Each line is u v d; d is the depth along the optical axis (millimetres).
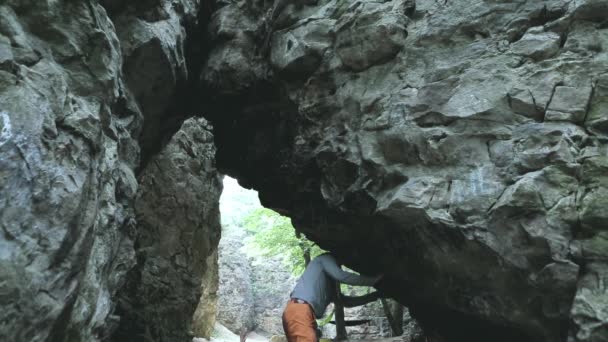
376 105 5578
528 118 4586
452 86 5043
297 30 6328
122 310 9977
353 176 5758
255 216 17312
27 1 3910
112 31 4770
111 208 4527
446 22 5402
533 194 4188
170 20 6121
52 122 3594
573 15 4684
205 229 12523
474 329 5535
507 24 5062
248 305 26594
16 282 3086
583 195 4066
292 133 6859
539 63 4695
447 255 4852
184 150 11984
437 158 4930
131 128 5684
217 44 7398
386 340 10016
